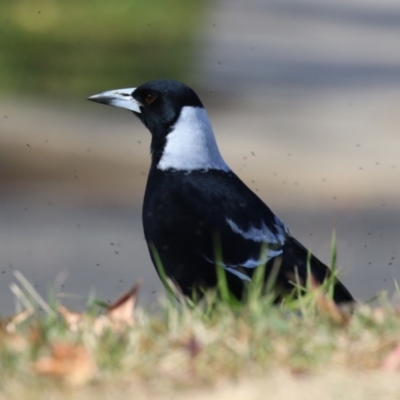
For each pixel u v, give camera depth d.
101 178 18.41
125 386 5.49
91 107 23.72
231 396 5.34
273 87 26.69
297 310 6.81
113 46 28.58
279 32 36.00
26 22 28.50
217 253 8.29
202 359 5.68
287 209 17.03
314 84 27.20
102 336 6.04
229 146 20.48
